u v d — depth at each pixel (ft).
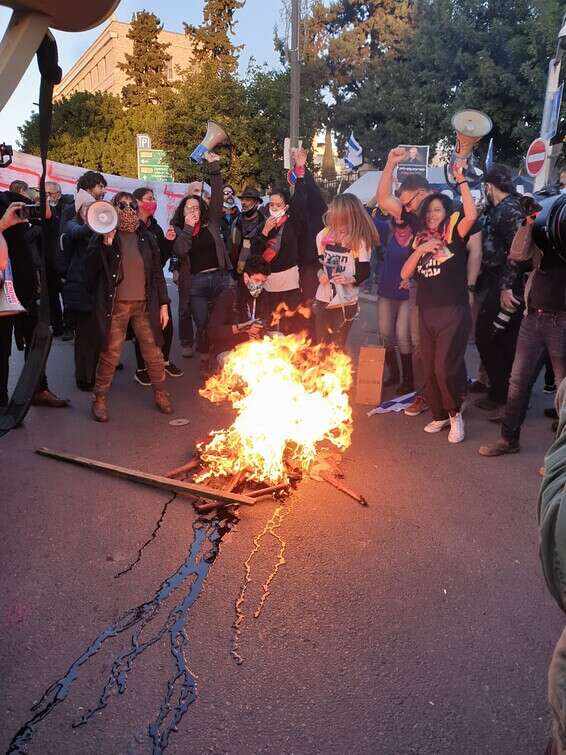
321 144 93.56
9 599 8.96
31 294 16.96
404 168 40.52
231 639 8.18
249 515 11.44
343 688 7.38
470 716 7.00
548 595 9.21
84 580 9.43
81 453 14.38
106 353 16.11
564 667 3.83
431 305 14.48
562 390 4.25
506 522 11.33
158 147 67.67
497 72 54.19
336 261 18.43
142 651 7.94
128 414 17.31
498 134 57.72
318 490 12.48
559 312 12.69
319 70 93.25
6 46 7.15
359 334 30.09
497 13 57.16
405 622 8.56
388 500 12.12
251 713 7.00
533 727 6.87
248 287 18.33
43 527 10.98
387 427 16.37
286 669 7.66
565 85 46.78
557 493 3.72
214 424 16.47
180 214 21.39
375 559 10.07
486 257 17.17
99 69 173.17
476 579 9.57
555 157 29.35
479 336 17.26
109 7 7.16
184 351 24.18
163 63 123.54
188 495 12.20
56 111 93.45
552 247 4.40
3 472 13.30
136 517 11.36
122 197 15.56
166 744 6.60
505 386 17.46
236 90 62.28
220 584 9.36
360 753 6.52
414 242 14.76
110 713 6.99
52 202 24.32
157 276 16.53
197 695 7.25
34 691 7.28
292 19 49.42
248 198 22.18
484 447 14.52
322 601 9.00
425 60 63.36
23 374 14.60
